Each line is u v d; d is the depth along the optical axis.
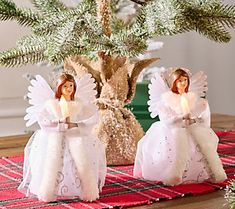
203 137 0.75
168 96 0.75
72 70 0.88
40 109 0.70
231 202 0.58
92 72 0.87
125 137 0.87
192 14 0.77
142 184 0.75
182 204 0.65
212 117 1.45
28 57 0.83
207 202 0.66
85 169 0.67
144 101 1.05
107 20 0.85
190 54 1.90
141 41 0.73
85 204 0.66
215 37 0.82
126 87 0.88
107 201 0.67
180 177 0.73
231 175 0.79
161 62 1.84
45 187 0.67
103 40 0.74
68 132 0.69
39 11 0.99
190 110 0.75
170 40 1.85
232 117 1.45
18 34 1.58
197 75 0.78
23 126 1.62
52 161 0.67
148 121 1.05
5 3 0.87
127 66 0.88
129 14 1.18
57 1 0.91
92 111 0.71
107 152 0.86
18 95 1.61
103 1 0.85
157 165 0.75
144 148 0.76
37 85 0.71
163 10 0.71
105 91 0.87
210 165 0.74
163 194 0.69
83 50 0.77
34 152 0.69
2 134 1.60
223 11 0.78
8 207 0.65
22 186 0.71
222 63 1.92
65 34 0.70
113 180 0.77
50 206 0.65
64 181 0.68
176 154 0.73
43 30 0.78
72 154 0.68
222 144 1.04
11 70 1.58
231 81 1.93
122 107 0.88
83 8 0.76
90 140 0.70
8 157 0.96
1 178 0.80
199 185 0.74
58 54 0.70
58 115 0.69
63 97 0.70
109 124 0.87
